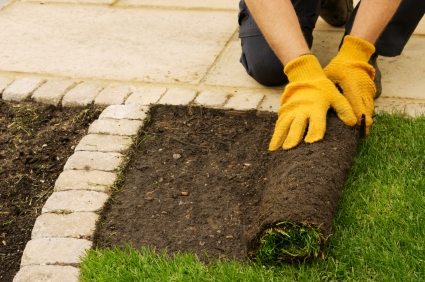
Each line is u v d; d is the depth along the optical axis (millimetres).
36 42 3459
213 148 2830
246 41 3053
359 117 2699
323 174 2492
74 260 2469
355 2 3709
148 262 2443
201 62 3262
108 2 3768
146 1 3764
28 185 2752
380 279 2355
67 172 2742
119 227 2570
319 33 3418
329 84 2686
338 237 2469
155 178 2729
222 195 2652
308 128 2635
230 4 3701
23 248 2553
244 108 2971
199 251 2484
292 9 2744
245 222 2559
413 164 2678
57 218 2590
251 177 2707
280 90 3064
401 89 3045
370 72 2816
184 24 3543
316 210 2391
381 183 2625
